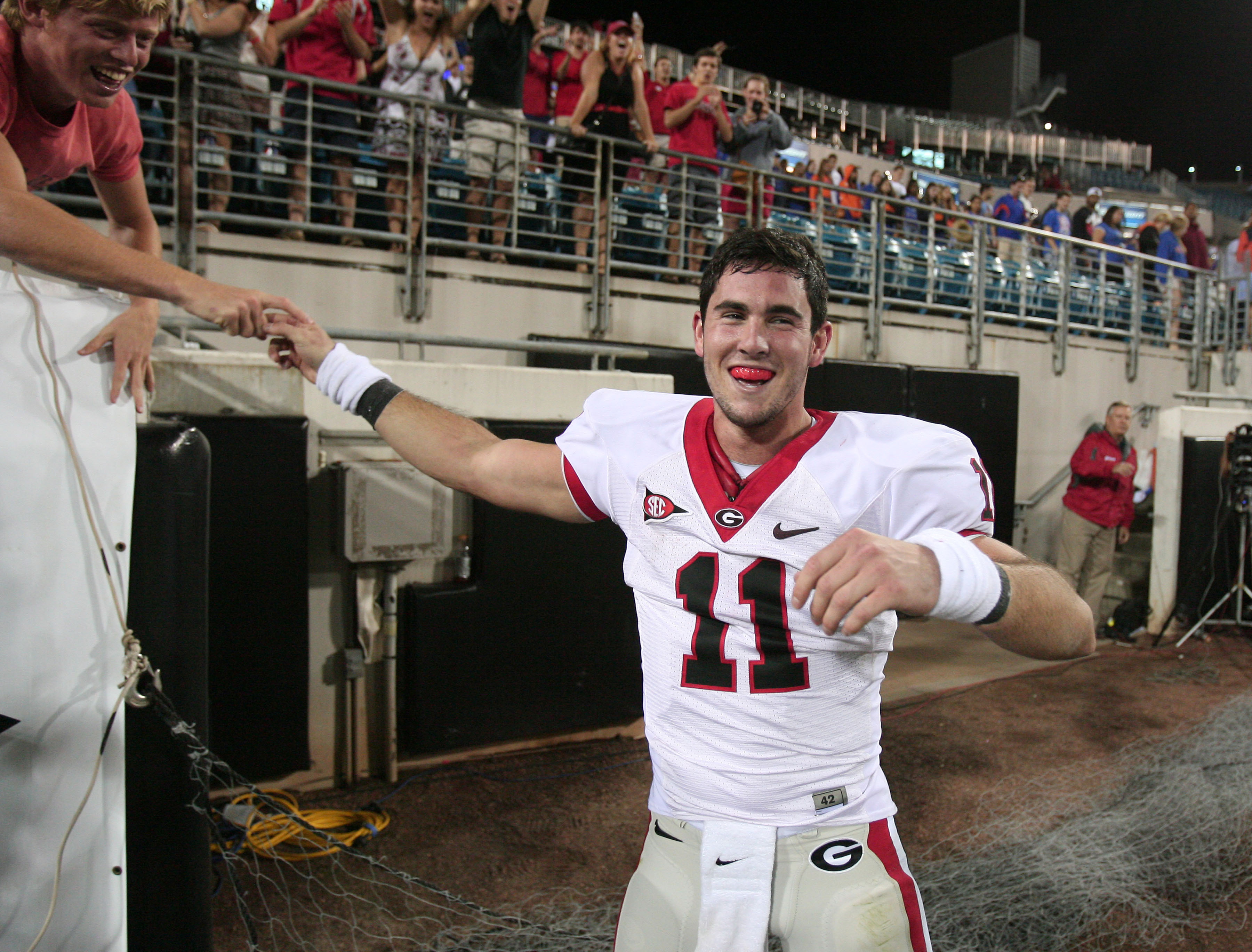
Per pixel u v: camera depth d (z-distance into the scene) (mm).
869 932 1500
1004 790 4066
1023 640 1364
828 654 1524
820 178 9406
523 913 2932
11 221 1586
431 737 3895
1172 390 10922
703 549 1555
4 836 1606
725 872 1536
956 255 9422
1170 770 4129
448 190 6141
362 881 3123
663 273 6809
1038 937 2865
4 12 1654
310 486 3729
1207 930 3000
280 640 3531
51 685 1629
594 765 4141
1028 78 22562
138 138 2135
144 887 1778
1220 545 7258
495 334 6219
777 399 1491
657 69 7902
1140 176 22094
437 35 5871
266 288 5363
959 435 1571
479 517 3975
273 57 5508
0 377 1595
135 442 1706
